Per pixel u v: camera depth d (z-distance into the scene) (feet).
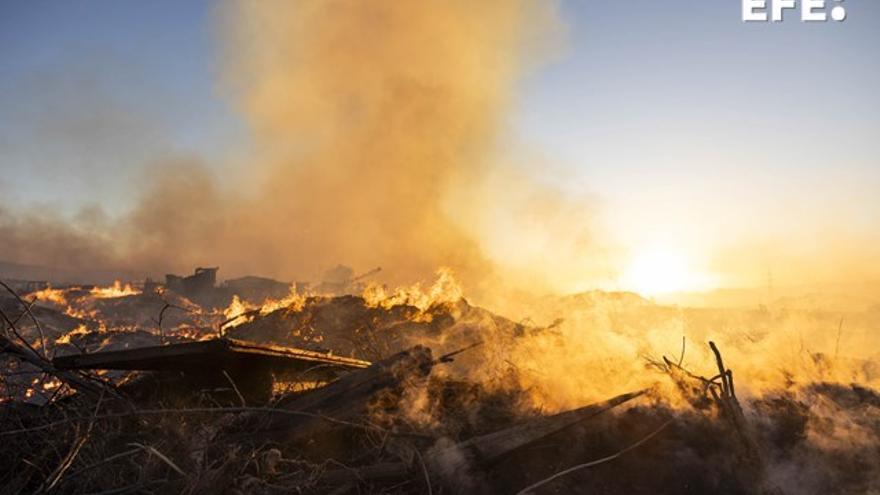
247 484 9.84
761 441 12.43
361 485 11.07
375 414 13.01
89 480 9.64
